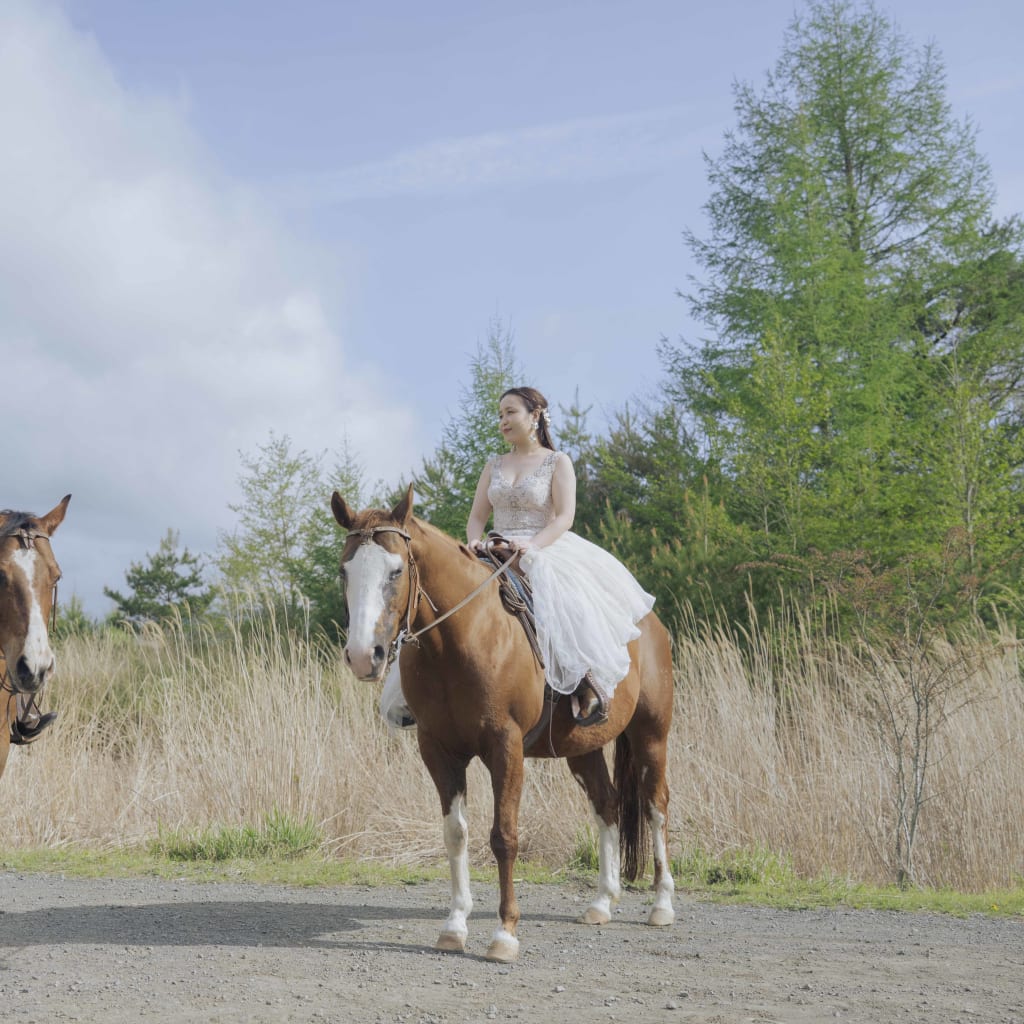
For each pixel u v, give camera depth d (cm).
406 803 898
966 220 2575
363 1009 419
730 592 1395
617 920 620
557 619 536
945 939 564
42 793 949
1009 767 802
